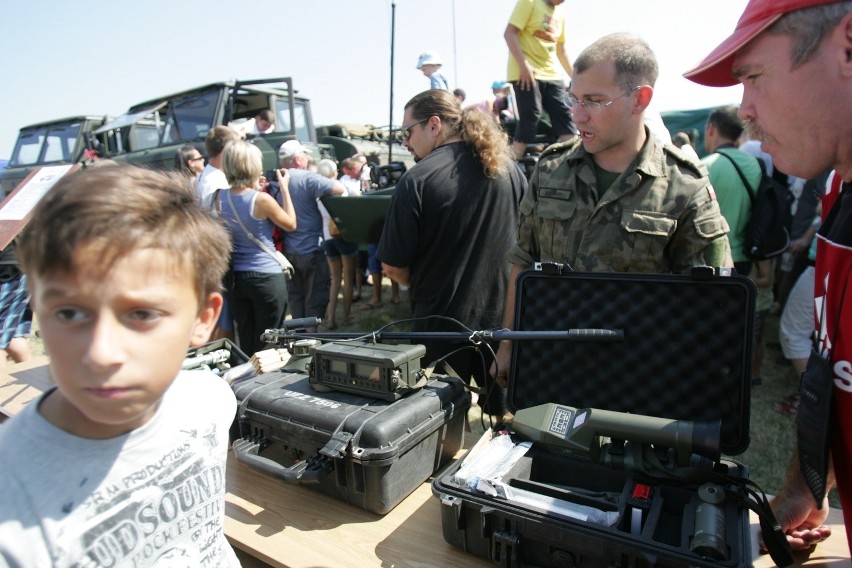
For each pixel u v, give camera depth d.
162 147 6.50
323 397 1.56
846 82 0.91
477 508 1.22
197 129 6.45
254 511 1.45
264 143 6.34
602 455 1.33
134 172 0.71
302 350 1.84
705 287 1.38
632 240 1.69
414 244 2.28
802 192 3.55
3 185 8.42
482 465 1.36
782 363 4.22
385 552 1.29
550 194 1.84
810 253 3.18
